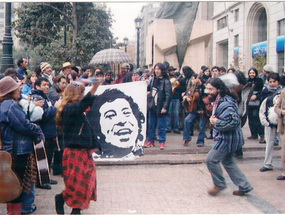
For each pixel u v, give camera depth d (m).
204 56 8.19
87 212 4.00
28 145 3.73
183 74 7.84
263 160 6.37
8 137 3.68
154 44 8.19
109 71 7.56
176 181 5.17
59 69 7.60
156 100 6.53
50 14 7.20
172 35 8.08
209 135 8.05
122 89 6.05
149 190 4.77
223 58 9.96
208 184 5.02
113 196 4.53
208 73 7.59
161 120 6.52
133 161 6.04
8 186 3.54
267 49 9.73
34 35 7.34
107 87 6.02
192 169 5.81
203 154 6.53
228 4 9.49
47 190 4.82
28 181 3.81
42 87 4.59
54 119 4.76
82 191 3.65
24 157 3.76
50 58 7.55
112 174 5.52
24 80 5.32
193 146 6.81
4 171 3.53
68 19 7.36
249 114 7.38
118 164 6.00
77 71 6.63
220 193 4.64
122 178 5.32
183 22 8.08
